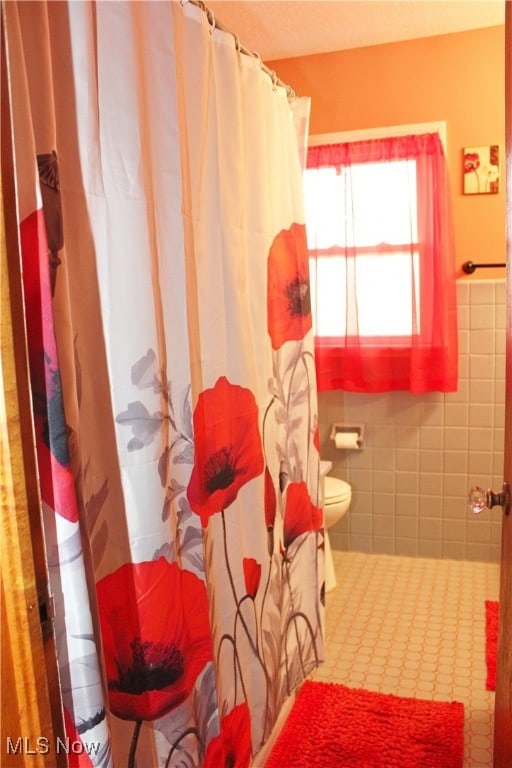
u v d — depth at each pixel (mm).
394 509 3107
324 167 2879
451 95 2785
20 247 792
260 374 1627
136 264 1062
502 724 1336
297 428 1833
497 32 2697
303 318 1841
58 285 899
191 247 1274
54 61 960
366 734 1843
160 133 1139
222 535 1443
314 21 2580
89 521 1058
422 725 1871
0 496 756
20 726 781
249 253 1564
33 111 867
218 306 1392
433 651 2283
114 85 1020
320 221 2912
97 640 944
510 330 1253
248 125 1535
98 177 1015
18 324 785
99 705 910
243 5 2420
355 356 2922
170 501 1188
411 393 2920
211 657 1309
